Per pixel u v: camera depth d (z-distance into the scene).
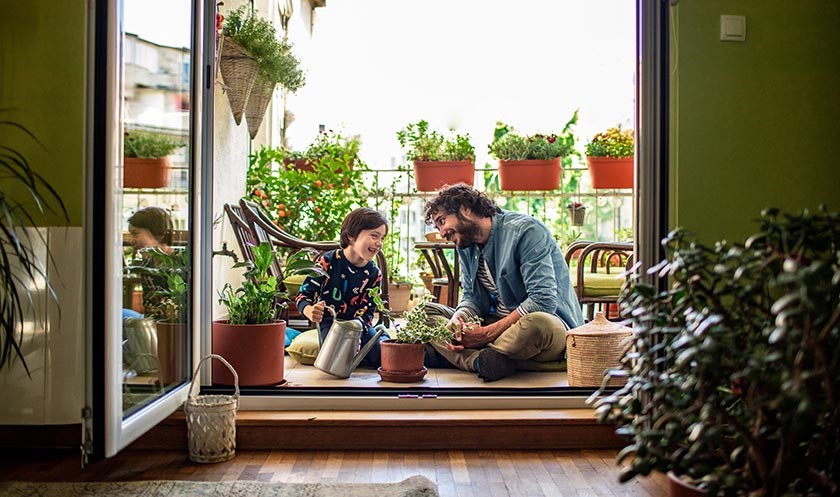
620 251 5.30
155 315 2.96
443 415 3.21
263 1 5.90
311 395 3.32
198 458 2.97
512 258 4.04
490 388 3.40
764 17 3.17
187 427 3.13
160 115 3.01
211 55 3.54
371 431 3.16
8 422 3.04
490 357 3.77
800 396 1.58
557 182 5.92
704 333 1.82
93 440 2.46
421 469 2.90
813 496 1.75
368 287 4.23
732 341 1.86
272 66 4.82
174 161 3.19
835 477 1.89
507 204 7.22
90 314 2.46
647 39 3.15
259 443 3.16
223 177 4.96
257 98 5.09
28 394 3.03
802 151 3.17
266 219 4.94
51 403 3.03
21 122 3.09
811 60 3.17
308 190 6.02
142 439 3.14
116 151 2.49
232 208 4.77
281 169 6.51
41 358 3.02
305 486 2.64
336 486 2.64
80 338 3.04
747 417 1.88
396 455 3.08
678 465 1.87
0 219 2.92
